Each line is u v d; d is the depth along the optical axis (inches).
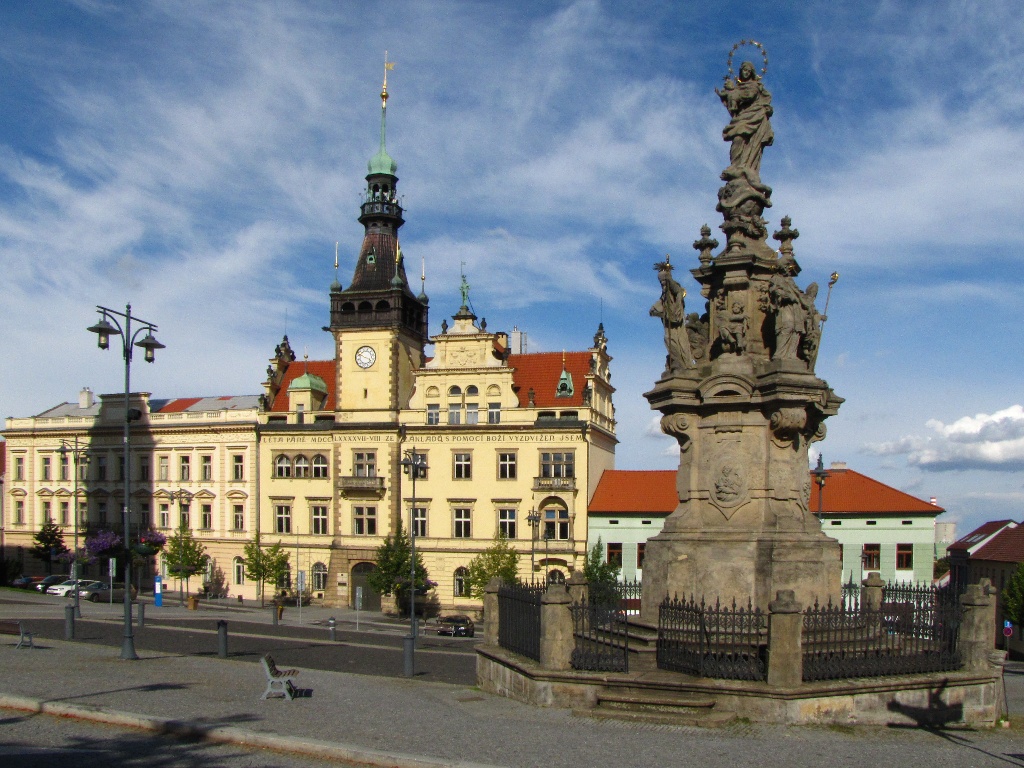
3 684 813.9
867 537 2506.2
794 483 806.5
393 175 2984.7
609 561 2556.6
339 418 2876.5
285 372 3186.5
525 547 2672.2
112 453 3201.3
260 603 2866.6
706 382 810.2
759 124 860.6
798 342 804.6
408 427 2792.8
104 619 1940.2
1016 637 2345.0
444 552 2736.2
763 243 853.8
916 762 556.7
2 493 3432.6
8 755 565.6
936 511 2485.2
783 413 780.6
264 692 783.7
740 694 655.8
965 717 689.6
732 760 550.6
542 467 2691.9
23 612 2030.0
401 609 2684.5
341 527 2849.4
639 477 2736.2
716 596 776.3
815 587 765.9
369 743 587.2
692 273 871.7
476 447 2741.1
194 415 3088.1
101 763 552.1
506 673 784.9
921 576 2479.1
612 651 716.7
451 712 697.6
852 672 678.5
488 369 2758.4
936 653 711.1
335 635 1752.0
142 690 799.7
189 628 1827.0
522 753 564.7
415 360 3009.4
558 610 732.7
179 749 588.7
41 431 3316.9
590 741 595.5
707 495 813.9
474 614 2682.1
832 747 585.0
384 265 2933.1
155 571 3100.4
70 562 3169.3
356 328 2871.6
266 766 547.8
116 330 1233.4
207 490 3043.8
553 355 2876.5
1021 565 2230.6
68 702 705.6
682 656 705.0
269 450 2972.4
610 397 2974.9
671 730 624.7
